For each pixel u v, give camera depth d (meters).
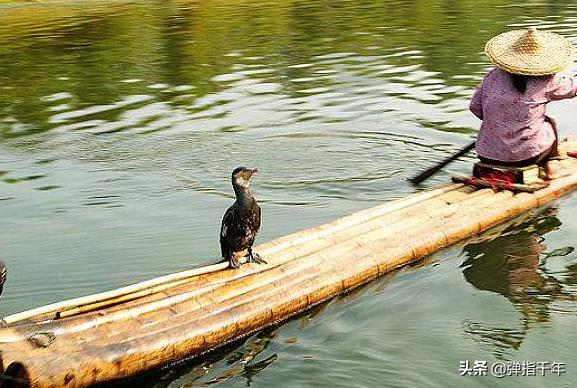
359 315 7.53
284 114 15.17
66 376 6.13
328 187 11.19
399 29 24.30
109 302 6.87
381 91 16.72
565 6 27.62
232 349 7.02
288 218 10.08
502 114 10.02
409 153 12.61
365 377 6.49
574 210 9.84
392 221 9.02
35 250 9.27
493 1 29.42
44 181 11.80
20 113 15.88
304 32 24.38
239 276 7.57
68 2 31.67
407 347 6.93
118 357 6.37
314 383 6.45
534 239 9.07
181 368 6.76
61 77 19.02
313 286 7.64
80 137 14.02
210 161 12.50
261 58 20.66
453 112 14.88
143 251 9.16
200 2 31.39
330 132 13.84
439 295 7.87
